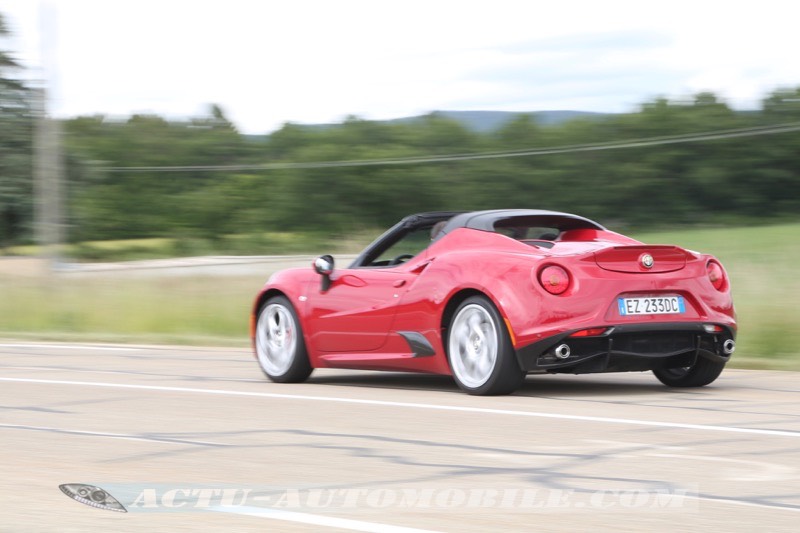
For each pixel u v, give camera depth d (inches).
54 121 1498.5
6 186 2598.4
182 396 459.8
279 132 3762.3
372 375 546.6
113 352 727.1
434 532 227.3
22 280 1284.4
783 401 421.4
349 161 3494.1
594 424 361.1
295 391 473.7
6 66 2655.0
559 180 3225.9
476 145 3592.5
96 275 1326.3
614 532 226.2
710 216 2977.4
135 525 238.5
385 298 473.4
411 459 307.6
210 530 232.5
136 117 3636.8
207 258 1786.4
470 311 438.6
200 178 3585.1
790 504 249.3
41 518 246.1
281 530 231.0
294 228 3459.6
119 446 337.4
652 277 428.1
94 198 3253.0
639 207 3068.4
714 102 3257.9
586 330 413.1
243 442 340.5
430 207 3449.8
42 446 339.9
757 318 658.8
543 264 421.4
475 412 391.5
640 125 3346.5
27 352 737.6
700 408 399.9
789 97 3009.4
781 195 2896.2
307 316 506.9
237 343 792.9
